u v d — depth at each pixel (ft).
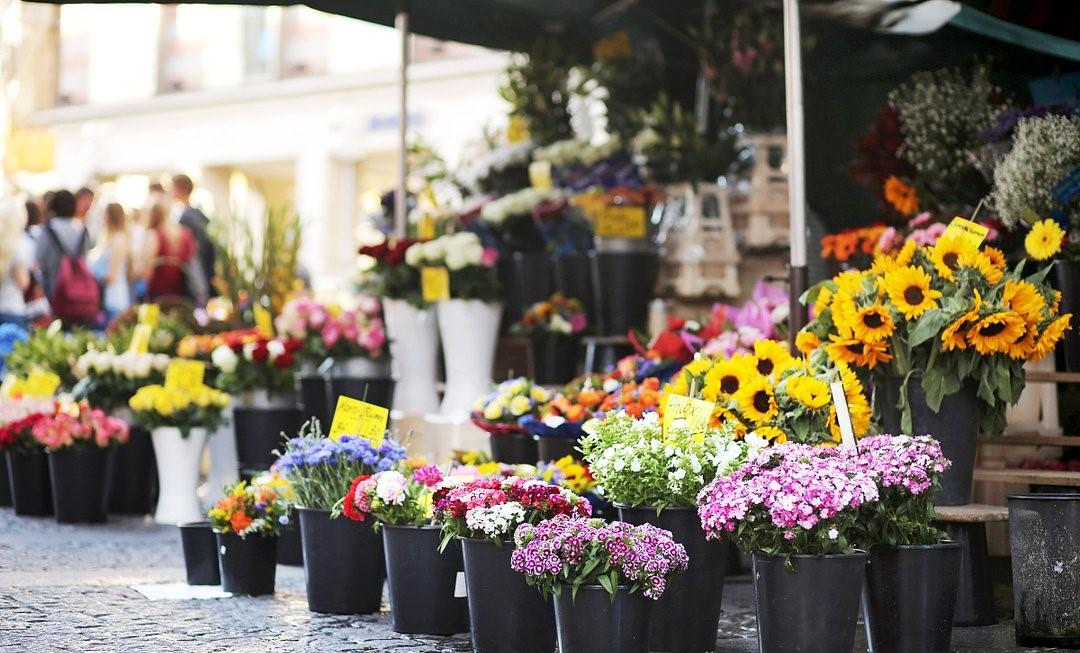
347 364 24.27
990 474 17.38
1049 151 17.97
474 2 24.84
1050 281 17.49
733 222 24.16
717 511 12.80
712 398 15.66
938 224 18.83
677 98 26.63
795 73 17.44
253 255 29.40
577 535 13.01
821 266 22.80
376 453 16.75
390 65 47.73
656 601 14.10
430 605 15.23
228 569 17.61
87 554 20.95
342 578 16.42
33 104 57.00
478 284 23.90
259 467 24.11
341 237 48.96
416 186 29.07
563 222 24.90
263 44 51.72
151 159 54.49
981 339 14.71
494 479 14.56
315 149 49.39
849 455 13.48
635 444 14.47
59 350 27.32
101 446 24.58
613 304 24.11
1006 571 18.52
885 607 13.79
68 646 14.20
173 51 54.60
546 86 26.25
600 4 25.14
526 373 25.80
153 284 31.65
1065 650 14.40
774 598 12.92
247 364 24.49
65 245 31.53
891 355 15.39
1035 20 18.53
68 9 51.70
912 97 20.83
